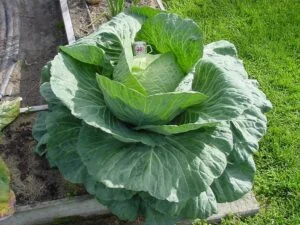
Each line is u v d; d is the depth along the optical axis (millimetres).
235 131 1583
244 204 1804
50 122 1567
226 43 1849
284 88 2234
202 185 1385
